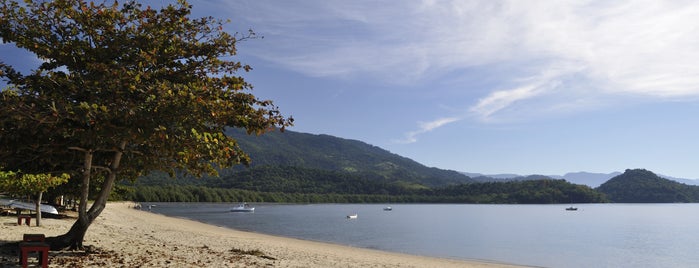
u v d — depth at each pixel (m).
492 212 162.25
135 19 14.80
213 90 13.79
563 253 42.88
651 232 72.19
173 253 18.50
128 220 49.50
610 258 40.16
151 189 162.38
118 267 13.32
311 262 20.83
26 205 36.78
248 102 15.14
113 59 14.37
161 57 14.88
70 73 14.37
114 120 11.97
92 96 12.91
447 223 92.06
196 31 15.59
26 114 11.29
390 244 46.22
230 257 18.69
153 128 11.79
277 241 38.25
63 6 13.84
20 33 13.73
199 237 31.95
